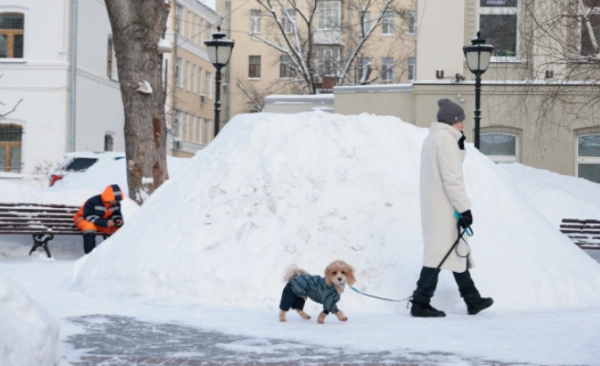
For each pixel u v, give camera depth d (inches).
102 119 1674.5
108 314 322.3
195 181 414.9
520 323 304.3
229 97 2824.8
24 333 196.1
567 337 271.0
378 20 1795.0
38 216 618.2
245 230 374.9
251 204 384.2
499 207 403.2
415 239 363.6
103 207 621.6
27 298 207.8
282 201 378.9
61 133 1525.6
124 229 430.9
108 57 1712.6
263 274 354.0
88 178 844.0
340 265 305.6
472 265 331.3
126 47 685.3
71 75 1533.0
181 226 391.9
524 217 407.5
